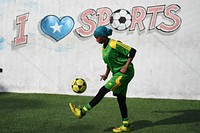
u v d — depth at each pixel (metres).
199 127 8.55
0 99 12.16
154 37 12.59
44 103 11.52
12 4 13.34
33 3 13.20
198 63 12.42
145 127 8.51
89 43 12.97
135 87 12.89
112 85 7.61
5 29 13.48
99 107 10.93
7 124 8.54
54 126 8.44
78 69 13.15
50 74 13.36
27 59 13.46
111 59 7.69
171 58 12.56
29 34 13.36
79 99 12.39
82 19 12.95
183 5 12.33
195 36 12.36
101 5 12.79
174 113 10.21
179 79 12.59
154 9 12.52
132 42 12.74
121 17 12.72
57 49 13.21
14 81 13.64
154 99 12.55
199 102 12.06
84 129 8.20
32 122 8.79
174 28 12.45
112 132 7.99
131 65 7.86
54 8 13.09
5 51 13.58
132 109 10.75
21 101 11.81
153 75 12.72
